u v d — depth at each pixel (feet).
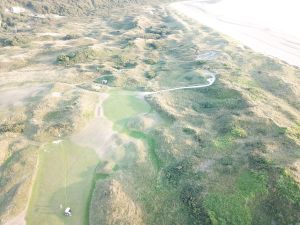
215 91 182.39
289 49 303.27
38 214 110.11
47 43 284.20
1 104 173.78
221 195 110.32
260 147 128.88
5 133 149.28
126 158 134.62
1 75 211.20
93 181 123.85
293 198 105.50
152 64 240.94
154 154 137.08
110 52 263.90
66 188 120.47
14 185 120.98
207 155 131.13
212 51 260.01
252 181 113.09
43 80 203.92
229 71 213.25
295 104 172.35
